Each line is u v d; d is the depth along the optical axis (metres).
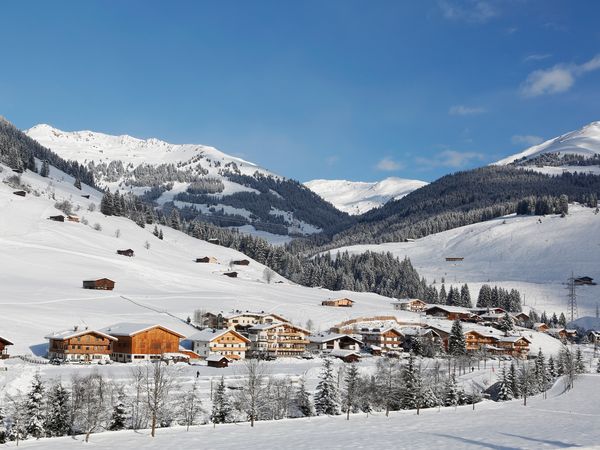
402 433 87.88
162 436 81.38
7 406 85.69
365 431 88.81
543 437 87.12
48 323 164.00
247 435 83.56
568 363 167.75
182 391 107.75
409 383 120.00
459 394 129.75
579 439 85.81
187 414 95.75
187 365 147.25
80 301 195.12
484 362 193.50
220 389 100.25
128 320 181.25
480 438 84.94
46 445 74.50
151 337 154.12
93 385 91.75
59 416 83.50
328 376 110.06
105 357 147.75
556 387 156.88
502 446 79.38
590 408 121.00
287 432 86.56
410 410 114.19
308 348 194.25
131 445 75.44
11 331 153.12
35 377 88.25
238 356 170.00
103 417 88.12
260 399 104.12
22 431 79.88
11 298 182.88
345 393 116.88
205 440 79.31
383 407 116.00
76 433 83.94
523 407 122.00
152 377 112.19
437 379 138.50
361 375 138.00
